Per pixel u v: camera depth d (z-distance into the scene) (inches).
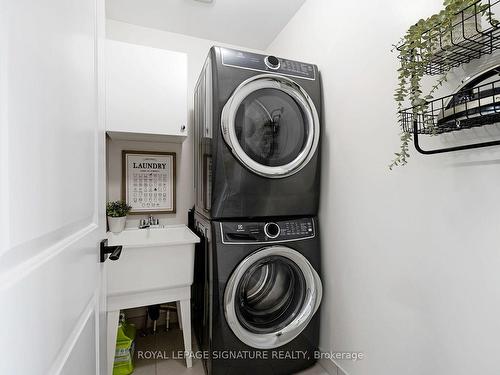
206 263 59.7
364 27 52.6
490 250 32.9
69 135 24.1
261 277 65.6
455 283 36.9
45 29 19.1
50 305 19.9
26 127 16.6
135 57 68.7
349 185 57.1
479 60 33.0
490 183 32.9
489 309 33.0
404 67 36.3
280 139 59.7
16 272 15.4
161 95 70.9
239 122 55.6
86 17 29.5
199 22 82.0
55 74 20.9
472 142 34.7
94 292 33.6
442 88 37.8
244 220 58.2
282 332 59.6
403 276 44.8
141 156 83.9
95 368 34.5
